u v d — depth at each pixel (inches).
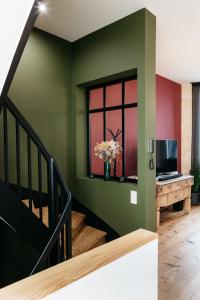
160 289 86.5
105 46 115.5
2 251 109.0
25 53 113.6
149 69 101.6
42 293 25.0
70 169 134.1
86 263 30.7
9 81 48.6
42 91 120.6
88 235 115.1
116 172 136.0
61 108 129.5
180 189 170.2
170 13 103.3
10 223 80.2
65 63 130.9
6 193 78.8
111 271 32.3
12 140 108.4
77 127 133.7
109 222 115.8
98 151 125.1
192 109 222.8
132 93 143.3
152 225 104.2
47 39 122.2
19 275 109.9
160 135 200.1
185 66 175.8
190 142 223.9
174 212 184.9
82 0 94.9
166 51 146.4
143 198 100.9
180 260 107.8
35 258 108.3
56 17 107.4
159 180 156.3
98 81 125.1
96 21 110.9
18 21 37.6
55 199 85.4
